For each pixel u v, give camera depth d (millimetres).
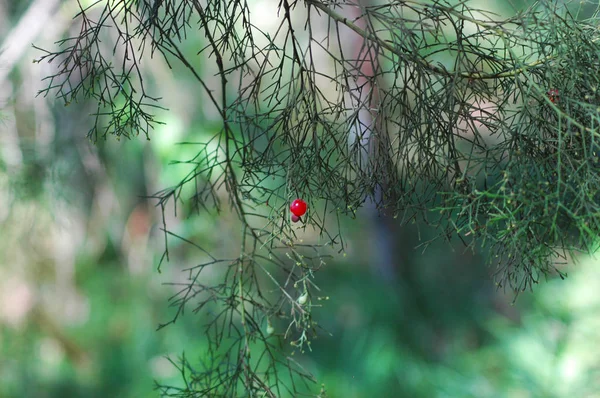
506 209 1459
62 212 4035
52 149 3631
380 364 4801
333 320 5684
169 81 3906
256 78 1645
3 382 4641
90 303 5215
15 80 3619
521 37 1503
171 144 3768
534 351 4535
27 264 4449
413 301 6164
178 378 4336
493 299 6312
